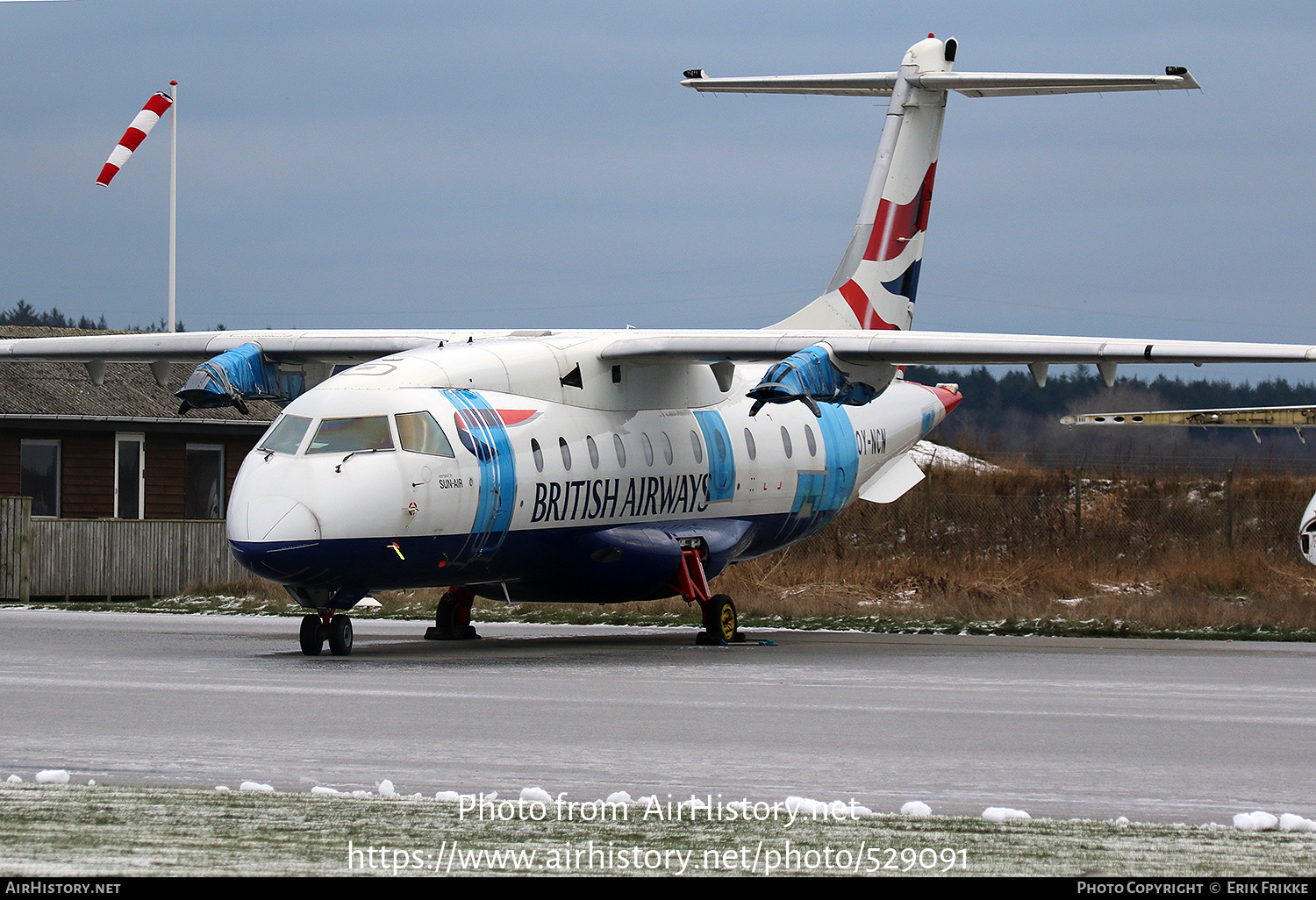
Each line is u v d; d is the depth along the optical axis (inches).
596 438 2844.5
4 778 1237.1
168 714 1659.7
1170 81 3218.5
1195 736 1566.2
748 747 1450.5
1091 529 5157.5
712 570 3122.5
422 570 2536.9
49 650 2588.6
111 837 975.0
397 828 1021.2
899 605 3782.0
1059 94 3516.2
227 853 935.0
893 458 3804.1
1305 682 2190.0
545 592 2886.3
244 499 2399.1
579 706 1779.0
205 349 3206.2
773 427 3341.5
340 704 1776.6
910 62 3646.7
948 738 1537.9
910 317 3772.1
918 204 3745.1
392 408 2504.9
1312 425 4845.0
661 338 2881.4
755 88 3656.5
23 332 5905.5
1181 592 4018.2
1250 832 1043.9
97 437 4904.0
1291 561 4584.2
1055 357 2787.9
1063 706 1846.7
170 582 4576.8
